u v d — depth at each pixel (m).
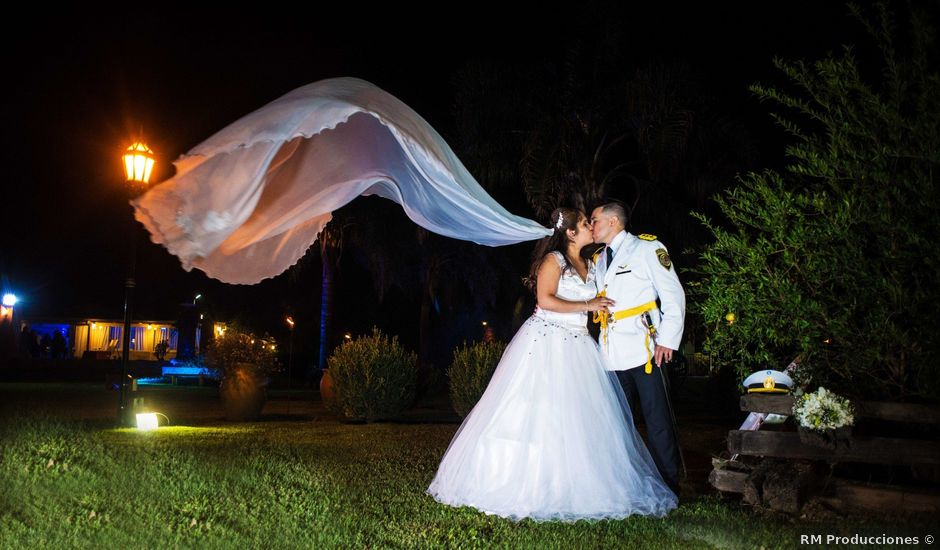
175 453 7.62
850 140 6.37
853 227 6.18
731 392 13.78
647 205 15.78
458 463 5.72
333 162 5.08
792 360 6.72
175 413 15.36
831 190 6.57
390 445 8.98
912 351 5.79
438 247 25.09
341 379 13.66
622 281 5.98
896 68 6.03
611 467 5.45
